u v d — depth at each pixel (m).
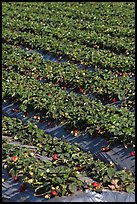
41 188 9.20
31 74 17.73
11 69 18.53
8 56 19.42
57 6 32.47
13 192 9.62
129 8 32.66
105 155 11.58
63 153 11.11
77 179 9.35
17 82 16.25
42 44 21.08
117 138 11.70
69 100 14.26
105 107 13.59
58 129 13.16
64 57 19.86
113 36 23.97
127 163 11.14
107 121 12.38
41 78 17.36
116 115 12.78
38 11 30.19
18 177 9.90
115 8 32.16
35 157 10.79
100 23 26.62
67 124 13.05
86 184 9.58
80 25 25.44
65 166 10.10
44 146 11.59
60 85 16.62
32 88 15.41
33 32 24.55
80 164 10.58
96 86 15.72
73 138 12.60
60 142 11.74
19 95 14.79
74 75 16.70
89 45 21.91
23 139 12.30
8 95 15.14
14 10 30.67
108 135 12.03
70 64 18.27
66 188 9.12
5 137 12.63
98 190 9.41
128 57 19.47
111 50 21.28
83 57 19.03
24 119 14.08
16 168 10.02
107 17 28.25
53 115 13.38
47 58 20.34
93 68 18.44
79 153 11.15
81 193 9.18
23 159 10.30
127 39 22.47
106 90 15.34
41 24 25.67
